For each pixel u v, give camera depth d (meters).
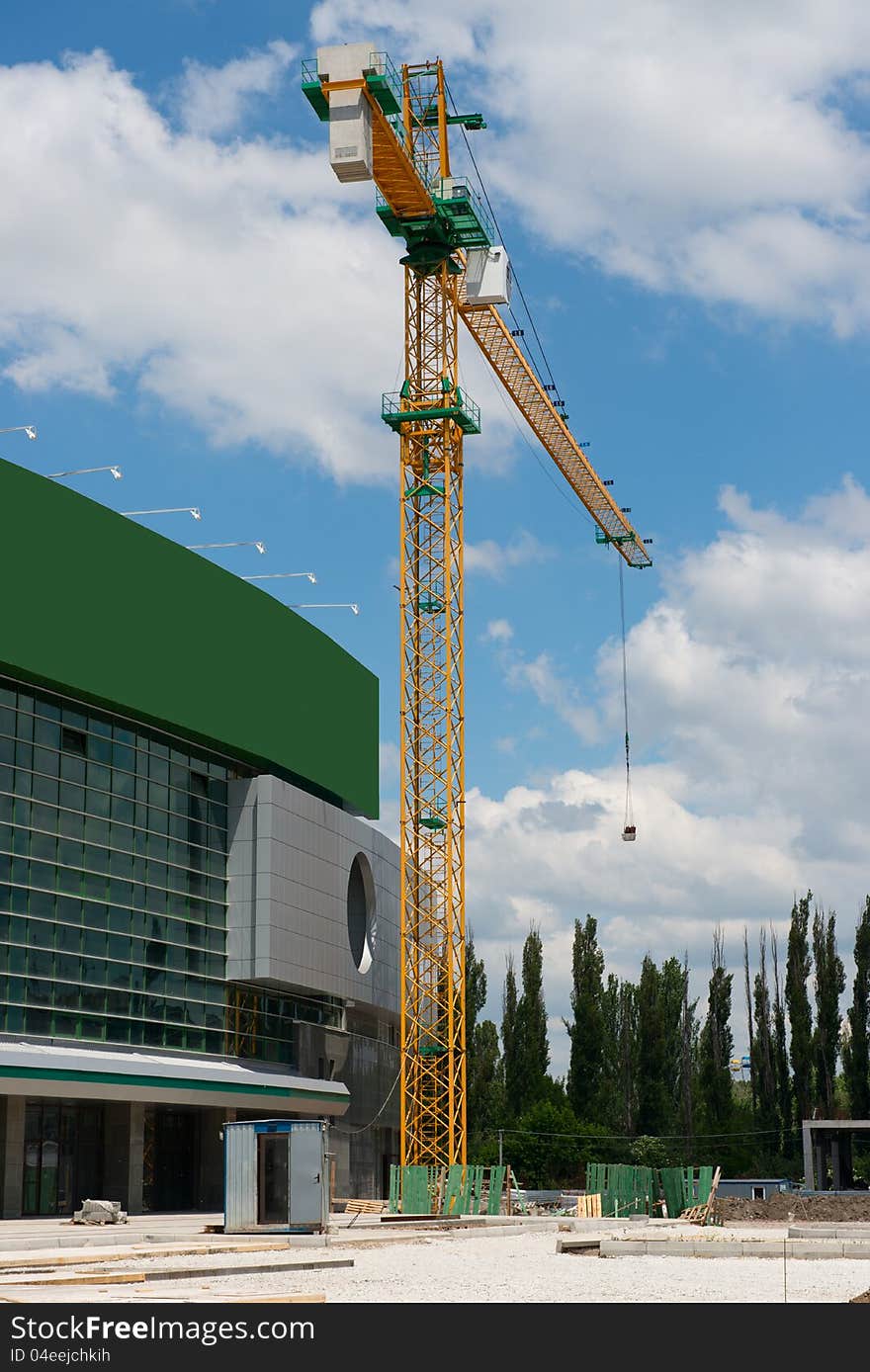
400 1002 89.44
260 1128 51.44
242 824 80.94
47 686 66.75
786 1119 123.00
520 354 102.12
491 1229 60.12
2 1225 56.78
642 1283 33.44
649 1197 77.62
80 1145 68.62
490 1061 130.38
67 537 67.56
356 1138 93.00
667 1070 126.75
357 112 80.69
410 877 90.81
